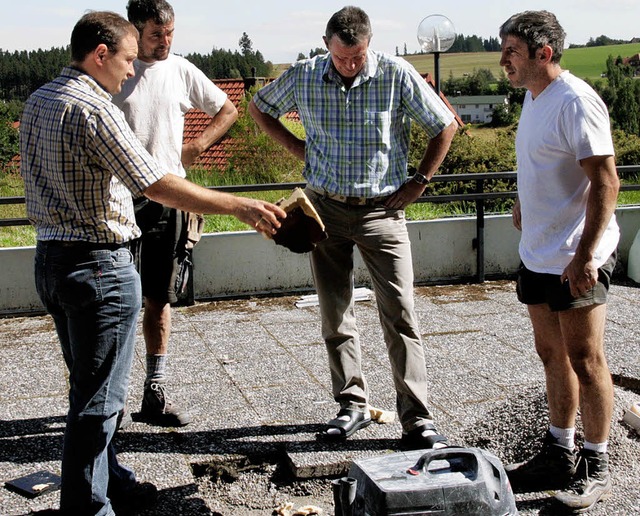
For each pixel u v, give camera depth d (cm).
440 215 879
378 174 389
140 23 399
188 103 437
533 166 336
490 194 728
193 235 429
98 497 300
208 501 358
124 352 300
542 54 322
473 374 498
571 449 357
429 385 478
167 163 419
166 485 354
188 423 421
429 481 270
